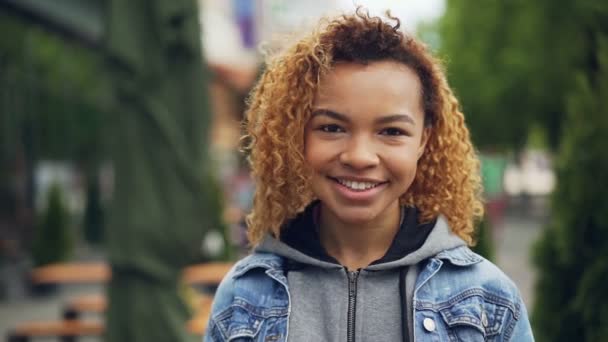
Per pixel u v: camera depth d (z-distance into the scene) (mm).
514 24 25375
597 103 3869
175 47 4383
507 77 25453
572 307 3896
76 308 7477
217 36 15102
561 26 21766
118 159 4426
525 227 25562
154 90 4398
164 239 4418
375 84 1710
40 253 11062
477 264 1820
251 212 1953
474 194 2002
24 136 13445
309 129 1775
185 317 4676
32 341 8336
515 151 34688
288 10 18141
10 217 12469
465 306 1769
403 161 1732
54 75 15750
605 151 3824
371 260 1847
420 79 1792
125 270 4457
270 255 1879
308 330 1793
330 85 1729
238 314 1854
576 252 3879
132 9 4387
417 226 1826
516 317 1805
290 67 1801
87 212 16875
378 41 1741
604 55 3918
